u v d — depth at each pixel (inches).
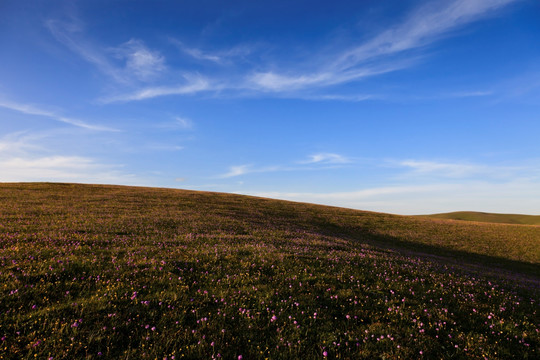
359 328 289.4
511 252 1488.7
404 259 714.2
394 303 357.1
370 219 2252.7
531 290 577.9
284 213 2014.0
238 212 1678.2
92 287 331.9
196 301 316.2
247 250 589.9
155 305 299.7
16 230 684.1
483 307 374.3
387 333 281.3
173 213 1294.3
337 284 408.8
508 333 300.8
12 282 311.6
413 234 1812.3
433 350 260.5
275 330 276.1
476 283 515.2
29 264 381.1
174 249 563.5
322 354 243.1
